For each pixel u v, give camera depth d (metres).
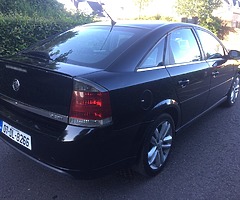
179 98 3.21
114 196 2.70
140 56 2.77
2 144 3.57
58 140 2.26
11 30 6.45
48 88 2.40
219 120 4.75
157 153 3.01
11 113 2.72
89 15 10.57
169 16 20.02
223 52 4.71
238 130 4.38
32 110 2.54
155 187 2.86
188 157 3.47
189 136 4.08
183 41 3.51
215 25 19.25
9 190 2.72
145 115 2.69
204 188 2.87
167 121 3.08
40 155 2.44
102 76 2.39
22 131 2.54
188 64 3.45
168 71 3.03
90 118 2.27
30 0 10.13
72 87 2.27
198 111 3.90
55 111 2.38
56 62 2.64
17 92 2.68
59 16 9.57
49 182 2.88
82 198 2.66
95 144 2.29
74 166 2.31
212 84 4.09
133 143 2.63
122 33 3.06
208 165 3.31
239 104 5.62
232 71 4.92
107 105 2.31
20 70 2.60
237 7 25.92
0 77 2.88
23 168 3.09
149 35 3.00
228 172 3.18
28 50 3.23
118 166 2.57
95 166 2.37
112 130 2.36
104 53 2.76
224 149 3.72
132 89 2.52
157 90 2.81
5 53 6.44
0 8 8.89
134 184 2.89
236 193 2.81
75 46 3.00
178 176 3.06
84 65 2.59
